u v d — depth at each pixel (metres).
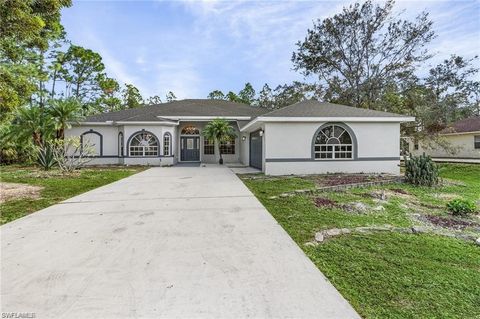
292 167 12.25
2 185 9.24
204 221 4.86
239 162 20.38
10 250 3.56
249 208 5.80
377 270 3.18
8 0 7.26
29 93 9.95
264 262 3.21
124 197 7.02
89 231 4.33
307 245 3.88
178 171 13.73
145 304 2.37
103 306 2.34
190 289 2.61
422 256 3.62
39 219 5.03
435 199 7.35
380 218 5.39
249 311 2.27
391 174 11.97
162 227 4.52
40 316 2.21
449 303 2.56
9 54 10.09
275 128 12.19
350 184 8.77
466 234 4.59
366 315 2.34
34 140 16.98
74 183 9.76
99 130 18.30
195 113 19.61
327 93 22.56
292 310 2.30
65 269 3.01
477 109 24.89
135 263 3.17
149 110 20.56
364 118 12.11
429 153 23.12
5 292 2.55
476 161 18.16
